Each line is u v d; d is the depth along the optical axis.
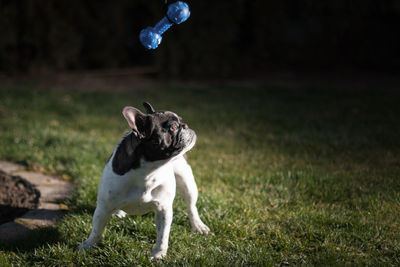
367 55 14.38
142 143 2.80
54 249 3.25
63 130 7.16
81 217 3.86
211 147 6.32
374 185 4.65
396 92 10.60
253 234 3.63
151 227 3.66
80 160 5.43
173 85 11.92
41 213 4.09
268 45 14.47
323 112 8.52
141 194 2.98
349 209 4.13
